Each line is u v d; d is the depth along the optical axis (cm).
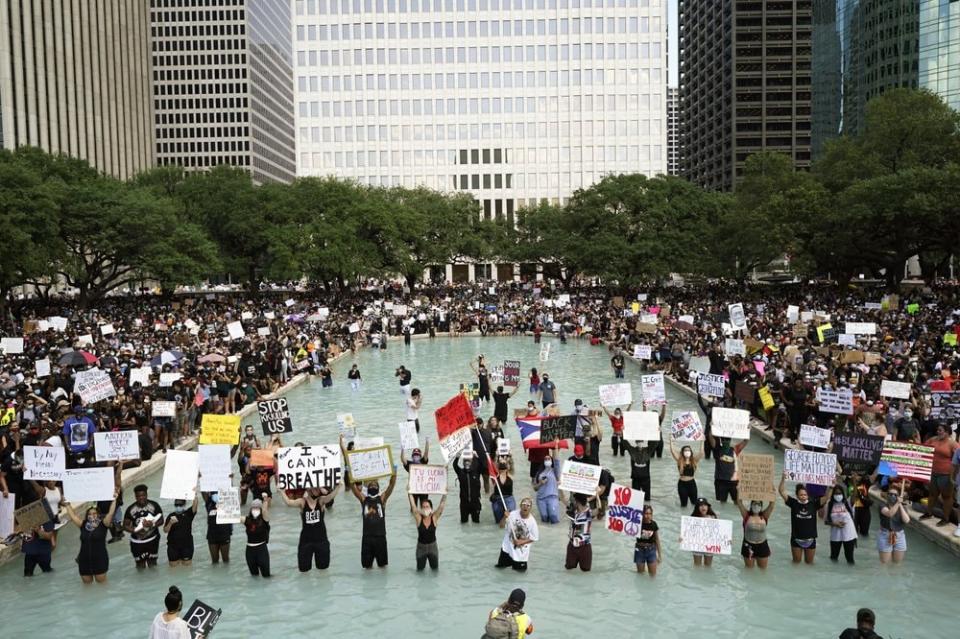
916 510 1797
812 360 3030
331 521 1905
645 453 1938
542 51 14912
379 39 14975
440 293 9444
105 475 1570
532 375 3222
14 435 1936
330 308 7269
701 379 2455
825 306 5659
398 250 8600
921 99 6706
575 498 1580
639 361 4566
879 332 3928
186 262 7031
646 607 1413
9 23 10800
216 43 19738
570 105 14912
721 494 1981
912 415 2177
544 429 1822
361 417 3195
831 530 1595
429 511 1577
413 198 10519
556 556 1656
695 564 1595
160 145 19925
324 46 14988
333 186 8881
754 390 2634
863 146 6906
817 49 15125
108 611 1430
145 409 2452
